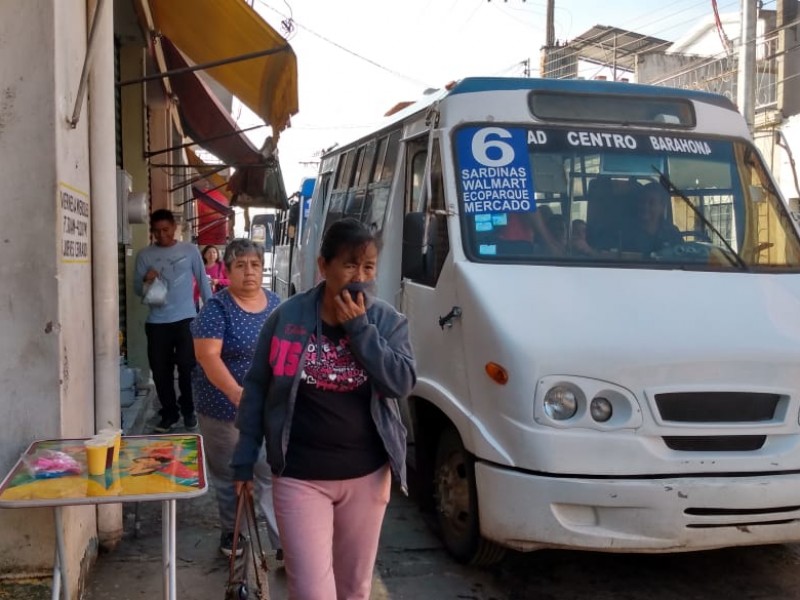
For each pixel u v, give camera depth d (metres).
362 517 3.09
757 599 4.47
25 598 3.71
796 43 21.78
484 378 4.30
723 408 4.10
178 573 4.59
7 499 2.84
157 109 11.96
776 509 4.05
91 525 4.54
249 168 12.72
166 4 7.72
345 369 3.00
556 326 4.20
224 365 4.37
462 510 4.75
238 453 3.14
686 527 3.98
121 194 7.33
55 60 3.72
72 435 4.02
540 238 4.93
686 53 28.98
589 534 3.99
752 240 5.28
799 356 4.18
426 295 5.14
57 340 3.77
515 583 4.64
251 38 7.23
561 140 5.24
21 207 3.72
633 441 4.00
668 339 4.14
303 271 10.88
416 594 4.46
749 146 5.61
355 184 8.09
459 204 4.95
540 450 3.99
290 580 2.98
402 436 3.12
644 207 5.17
